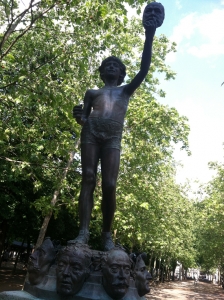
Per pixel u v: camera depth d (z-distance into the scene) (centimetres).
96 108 439
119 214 1291
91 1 835
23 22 911
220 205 1991
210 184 2288
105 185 414
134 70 1413
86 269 352
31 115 991
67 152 1041
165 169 1548
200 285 5216
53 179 1259
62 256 353
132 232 1487
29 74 817
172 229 2314
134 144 1286
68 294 336
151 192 1393
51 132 1011
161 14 438
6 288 1695
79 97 977
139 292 385
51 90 825
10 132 987
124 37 1250
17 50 1055
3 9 917
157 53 1483
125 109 450
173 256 3772
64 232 1972
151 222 1596
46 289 352
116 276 339
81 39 937
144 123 1269
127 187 1345
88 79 1080
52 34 934
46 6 864
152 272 3600
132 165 1323
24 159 1006
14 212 1762
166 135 1321
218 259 3092
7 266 3198
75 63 1002
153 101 1298
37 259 376
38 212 1727
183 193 2716
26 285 384
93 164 420
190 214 2728
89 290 345
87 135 428
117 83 486
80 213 409
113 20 853
